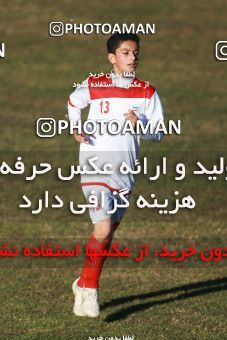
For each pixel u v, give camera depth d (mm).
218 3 105750
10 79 82938
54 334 25734
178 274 32594
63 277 32031
